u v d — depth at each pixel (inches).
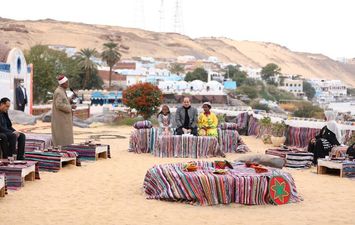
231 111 1141.1
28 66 1446.9
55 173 507.8
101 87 4343.0
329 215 364.8
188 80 5772.6
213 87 4072.3
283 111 4901.6
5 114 532.1
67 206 377.7
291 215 363.6
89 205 382.9
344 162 533.0
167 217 352.2
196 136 671.8
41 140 620.4
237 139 735.7
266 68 7711.6
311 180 506.3
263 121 950.4
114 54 4785.9
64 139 621.0
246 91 5693.9
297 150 615.5
